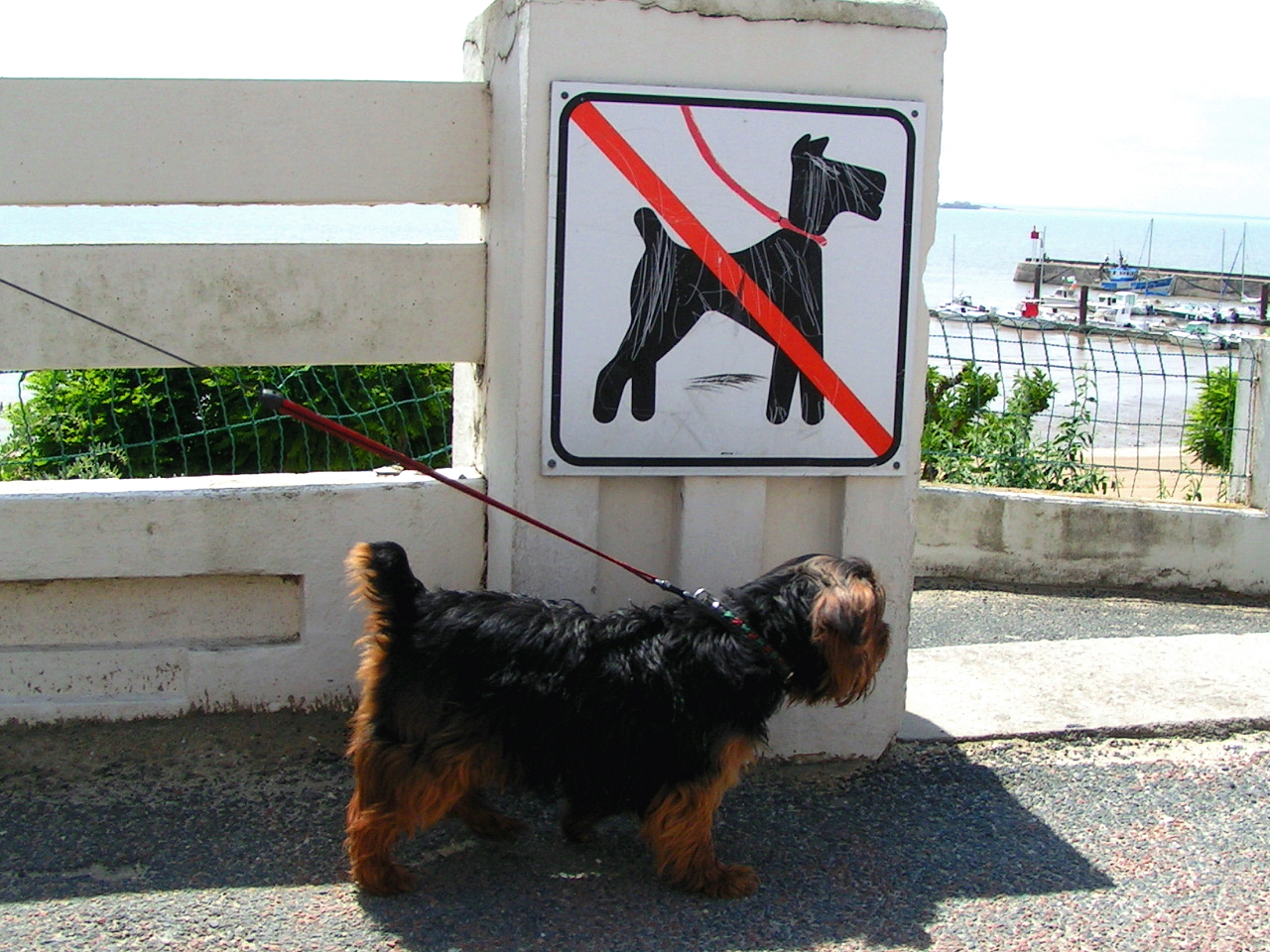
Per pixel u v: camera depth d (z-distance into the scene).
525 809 1.87
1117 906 1.69
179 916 1.60
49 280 1.90
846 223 1.88
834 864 1.76
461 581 2.05
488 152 1.98
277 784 1.87
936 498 3.01
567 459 1.87
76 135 1.88
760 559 1.95
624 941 1.59
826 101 1.86
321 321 1.98
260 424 2.79
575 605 1.71
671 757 1.63
